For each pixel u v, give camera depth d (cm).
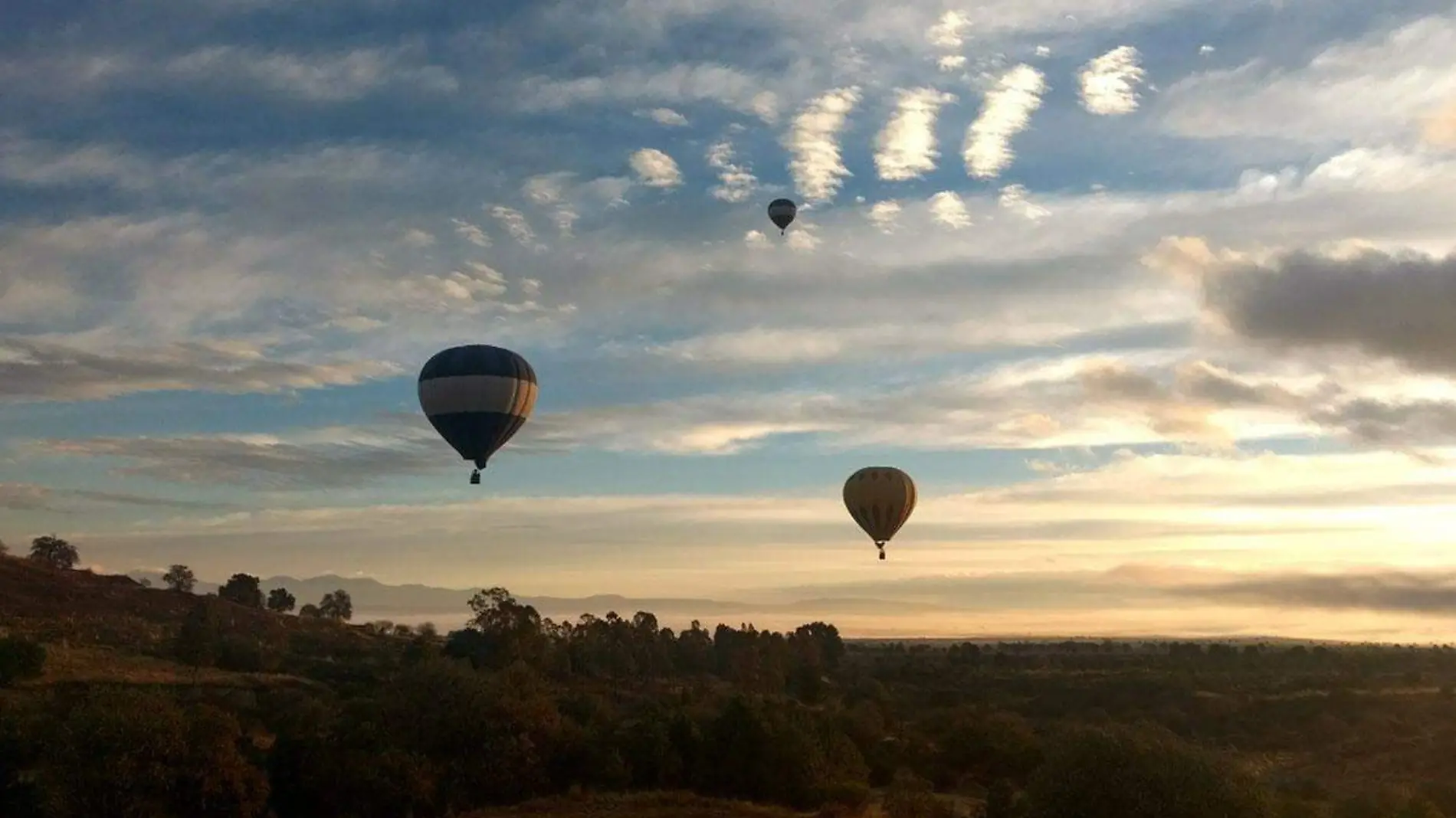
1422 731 9281
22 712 5125
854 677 13600
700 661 13225
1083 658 18688
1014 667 16162
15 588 12912
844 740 6481
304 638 13300
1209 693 11825
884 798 6050
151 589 15012
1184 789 3672
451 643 10312
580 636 12088
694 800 5734
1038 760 7325
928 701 11412
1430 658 17500
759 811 5578
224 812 4703
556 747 6003
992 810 5156
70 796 4441
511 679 6444
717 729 6212
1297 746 9306
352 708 5956
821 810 5697
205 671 9438
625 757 6066
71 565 15375
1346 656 18262
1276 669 15825
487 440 5534
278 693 8325
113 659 9169
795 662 13025
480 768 5641
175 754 4631
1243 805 3694
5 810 4647
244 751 5325
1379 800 5388
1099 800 3694
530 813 5309
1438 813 5291
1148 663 16888
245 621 13725
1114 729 3931
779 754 5981
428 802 5381
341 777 5259
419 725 5775
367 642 13738
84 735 4522
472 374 5444
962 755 7381
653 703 7594
